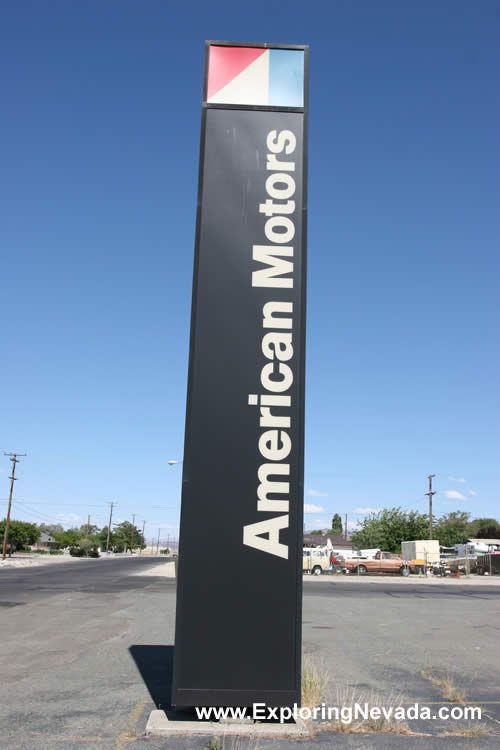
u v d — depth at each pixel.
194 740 5.57
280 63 7.32
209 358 6.64
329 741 5.66
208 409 6.53
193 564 6.20
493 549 65.38
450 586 33.44
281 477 6.42
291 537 6.31
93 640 11.36
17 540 95.88
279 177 7.06
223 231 6.91
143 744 5.43
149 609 16.66
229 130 7.13
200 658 6.04
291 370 6.66
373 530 67.94
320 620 15.71
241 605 6.15
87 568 44.28
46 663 9.15
